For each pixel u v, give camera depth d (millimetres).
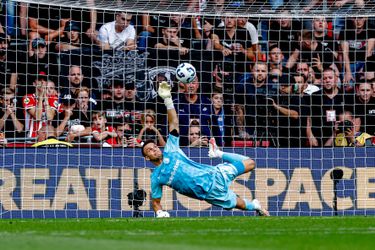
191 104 40531
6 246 17188
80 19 41594
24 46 40406
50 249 16266
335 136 41688
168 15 41250
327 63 42531
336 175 36500
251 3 38406
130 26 41375
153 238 19625
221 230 22781
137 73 41125
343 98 41969
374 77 42469
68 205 34625
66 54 40719
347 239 19266
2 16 40281
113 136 39812
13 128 38656
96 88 40469
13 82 39312
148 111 40469
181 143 40125
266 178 36281
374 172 36500
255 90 41719
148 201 35312
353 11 38625
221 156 31688
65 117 39469
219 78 41594
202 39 41562
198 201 35531
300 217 31266
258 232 21891
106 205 35000
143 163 35500
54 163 34656
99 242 18250
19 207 34094
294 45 42844
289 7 38688
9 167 34156
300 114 41719
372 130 41812
